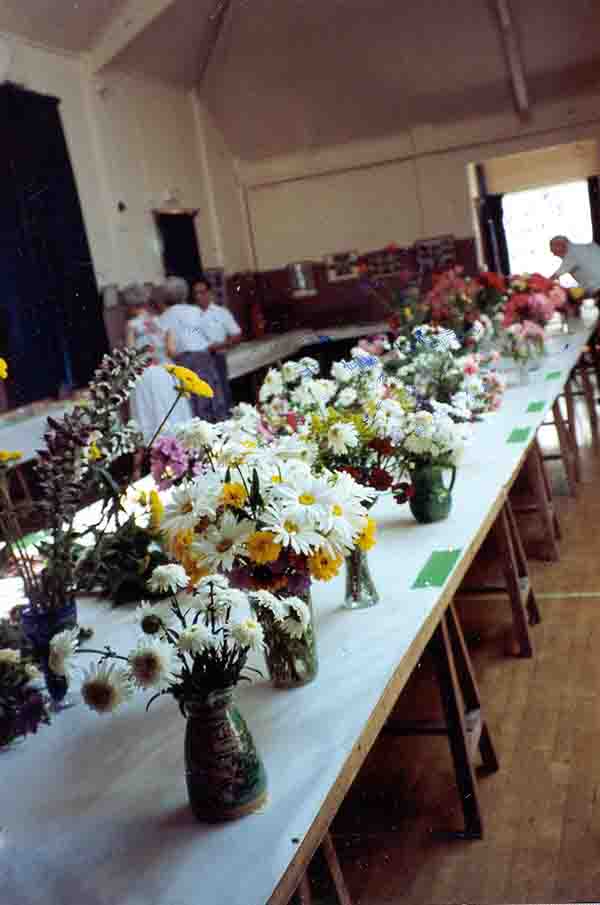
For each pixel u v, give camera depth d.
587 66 11.48
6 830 1.70
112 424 2.17
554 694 3.50
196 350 7.99
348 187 12.84
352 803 2.96
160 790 1.75
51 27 8.68
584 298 8.30
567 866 2.51
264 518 1.78
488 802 2.87
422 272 12.80
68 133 9.11
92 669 1.58
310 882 2.53
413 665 2.18
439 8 10.49
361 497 1.94
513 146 12.20
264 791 1.65
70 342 8.77
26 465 6.31
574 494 6.06
